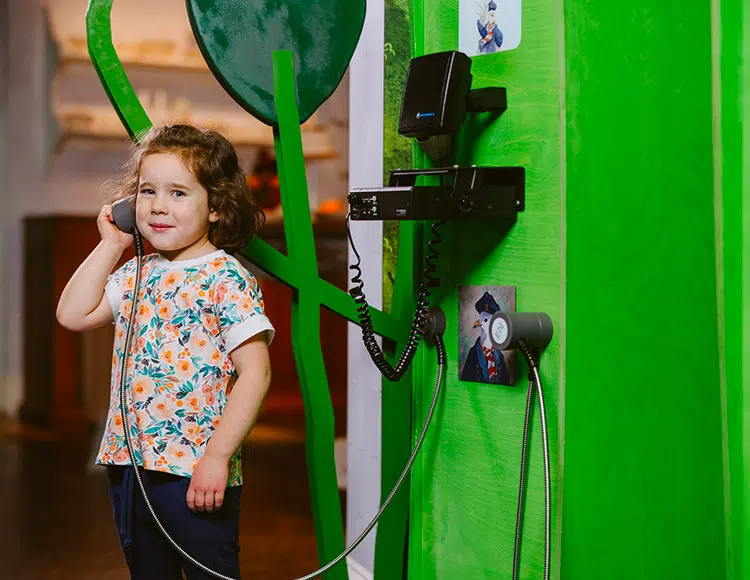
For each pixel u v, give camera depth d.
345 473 3.56
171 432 1.58
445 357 1.79
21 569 2.66
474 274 1.73
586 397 1.54
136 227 1.65
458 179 1.59
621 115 1.58
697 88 1.71
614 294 1.58
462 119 1.66
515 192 1.63
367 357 2.50
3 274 4.35
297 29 1.79
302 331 1.78
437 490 1.84
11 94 4.29
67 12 4.29
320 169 4.02
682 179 1.68
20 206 4.35
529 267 1.61
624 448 1.59
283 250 4.29
